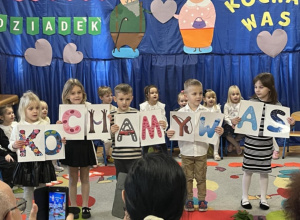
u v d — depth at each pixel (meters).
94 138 2.64
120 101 2.73
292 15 4.78
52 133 2.48
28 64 4.79
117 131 2.67
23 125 2.44
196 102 2.76
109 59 4.98
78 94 2.70
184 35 4.88
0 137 3.06
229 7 4.84
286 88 4.88
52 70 4.85
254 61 4.91
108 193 3.21
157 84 4.95
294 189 0.76
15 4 4.65
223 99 4.96
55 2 4.82
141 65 4.92
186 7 4.84
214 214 2.69
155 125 2.70
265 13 4.81
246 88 4.96
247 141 2.79
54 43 4.86
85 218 2.65
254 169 2.75
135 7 4.86
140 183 0.81
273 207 2.81
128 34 4.90
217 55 4.93
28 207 2.53
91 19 4.88
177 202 0.81
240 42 4.89
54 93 4.88
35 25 4.77
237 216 2.56
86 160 2.64
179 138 2.72
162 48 4.92
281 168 3.88
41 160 2.44
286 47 4.84
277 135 2.67
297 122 4.87
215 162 4.25
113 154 2.72
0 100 3.66
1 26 4.52
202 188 2.77
